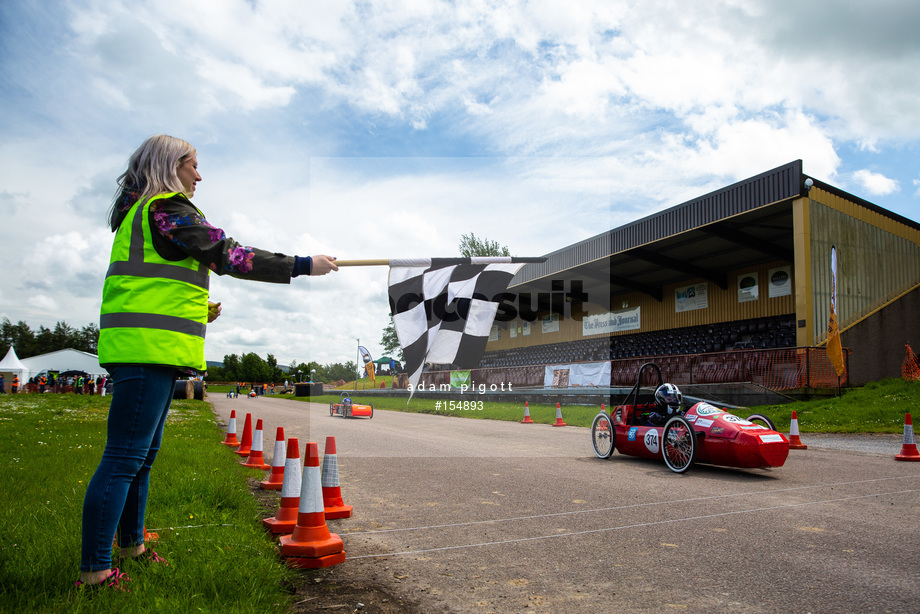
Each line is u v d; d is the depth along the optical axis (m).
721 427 6.55
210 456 7.34
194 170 2.84
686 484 5.96
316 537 3.39
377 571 3.25
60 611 2.19
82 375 45.66
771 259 23.58
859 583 2.95
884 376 18.23
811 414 13.17
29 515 3.77
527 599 2.80
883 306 18.64
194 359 2.61
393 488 5.86
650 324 29.58
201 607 2.27
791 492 5.42
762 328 23.47
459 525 4.31
